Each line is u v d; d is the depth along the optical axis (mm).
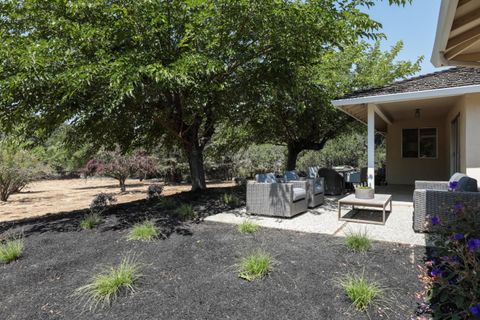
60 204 10609
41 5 5387
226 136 13508
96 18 5711
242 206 7039
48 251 4031
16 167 11781
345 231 4660
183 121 8047
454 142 8133
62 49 5090
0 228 5727
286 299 2600
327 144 21969
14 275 3277
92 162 13516
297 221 5406
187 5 5535
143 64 5137
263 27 5406
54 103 5676
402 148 11195
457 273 2387
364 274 2998
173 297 2697
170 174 18172
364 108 8109
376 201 5219
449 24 2938
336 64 10859
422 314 2312
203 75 5949
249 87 6738
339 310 2414
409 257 3443
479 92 5742
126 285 2883
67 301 2688
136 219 5676
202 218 5723
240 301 2596
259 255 3365
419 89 6465
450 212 3463
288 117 11133
